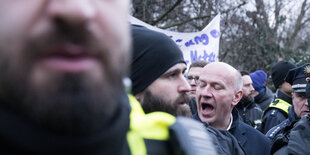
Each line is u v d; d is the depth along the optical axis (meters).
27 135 0.57
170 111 1.61
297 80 3.03
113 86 0.64
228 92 2.67
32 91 0.55
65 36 0.54
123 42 0.68
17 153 0.58
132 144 0.84
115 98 0.65
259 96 5.27
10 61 0.55
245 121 4.20
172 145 0.88
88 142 0.60
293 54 12.02
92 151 0.62
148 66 1.58
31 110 0.56
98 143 0.62
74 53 0.55
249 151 2.61
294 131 2.26
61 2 0.54
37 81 0.54
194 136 0.88
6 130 0.57
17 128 0.57
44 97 0.54
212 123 2.71
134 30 1.63
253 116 4.27
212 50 4.83
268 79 11.81
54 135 0.57
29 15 0.54
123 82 0.71
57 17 0.53
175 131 0.87
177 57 1.66
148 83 1.57
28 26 0.54
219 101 2.65
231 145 2.10
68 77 0.55
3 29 0.55
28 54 0.54
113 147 0.67
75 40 0.55
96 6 0.60
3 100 0.59
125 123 0.70
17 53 0.55
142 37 1.60
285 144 2.33
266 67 11.73
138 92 1.57
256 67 11.99
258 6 11.89
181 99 1.65
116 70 0.65
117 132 0.67
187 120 0.92
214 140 2.01
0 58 0.56
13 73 0.55
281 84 4.11
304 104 2.99
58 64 0.54
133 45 1.59
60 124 0.57
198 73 3.62
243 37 11.74
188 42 4.72
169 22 9.44
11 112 0.58
